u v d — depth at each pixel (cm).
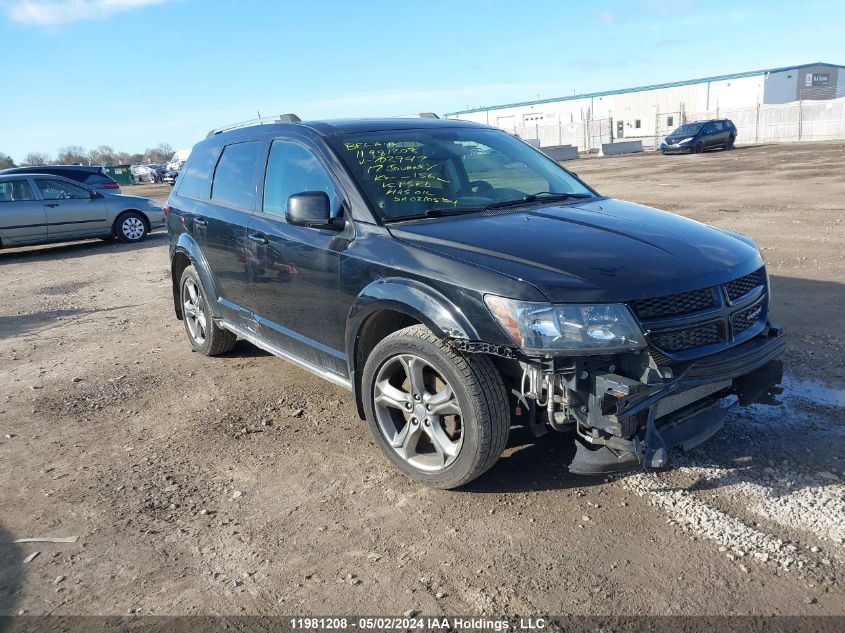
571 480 352
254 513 340
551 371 294
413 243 348
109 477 384
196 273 554
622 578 275
